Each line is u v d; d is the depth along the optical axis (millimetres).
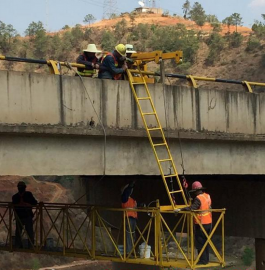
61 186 61500
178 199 26422
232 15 118438
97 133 15734
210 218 16797
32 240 21828
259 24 110812
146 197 27922
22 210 21891
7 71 14320
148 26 114188
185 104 17969
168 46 102438
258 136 19984
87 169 16047
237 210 25781
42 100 14883
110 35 106375
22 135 14852
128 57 18312
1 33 102438
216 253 17031
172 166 16938
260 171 20828
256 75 90375
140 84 16844
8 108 14312
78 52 101938
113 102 16266
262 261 25219
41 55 99500
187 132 17922
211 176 26625
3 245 23250
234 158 19984
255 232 25203
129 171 16938
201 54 101125
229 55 98250
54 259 49281
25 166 14922
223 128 19016
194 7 132750
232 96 19359
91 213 20016
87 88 15742
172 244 56031
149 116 17031
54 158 15430
